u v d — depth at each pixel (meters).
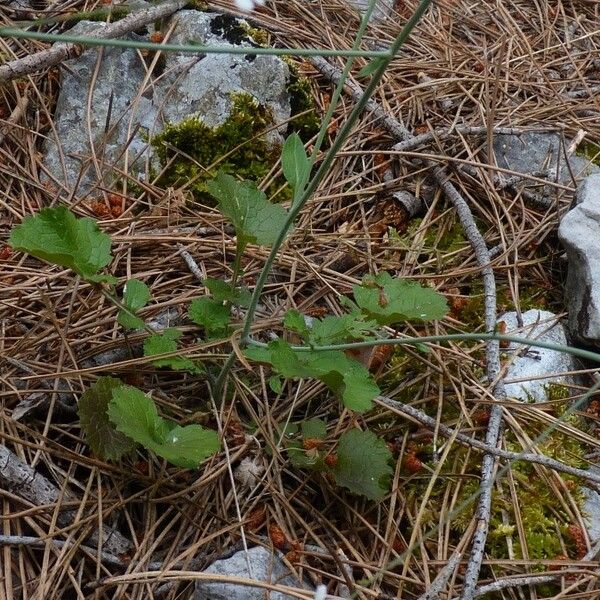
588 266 0.92
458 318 0.93
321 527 0.83
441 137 1.01
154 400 0.85
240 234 0.84
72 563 0.81
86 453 0.84
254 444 0.85
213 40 1.02
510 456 0.84
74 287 0.88
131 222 0.94
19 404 0.84
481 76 1.06
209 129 0.99
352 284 0.93
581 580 0.81
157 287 0.91
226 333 0.86
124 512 0.82
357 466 0.82
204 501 0.82
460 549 0.82
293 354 0.79
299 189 0.79
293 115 1.01
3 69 0.96
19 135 0.98
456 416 0.88
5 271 0.90
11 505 0.81
